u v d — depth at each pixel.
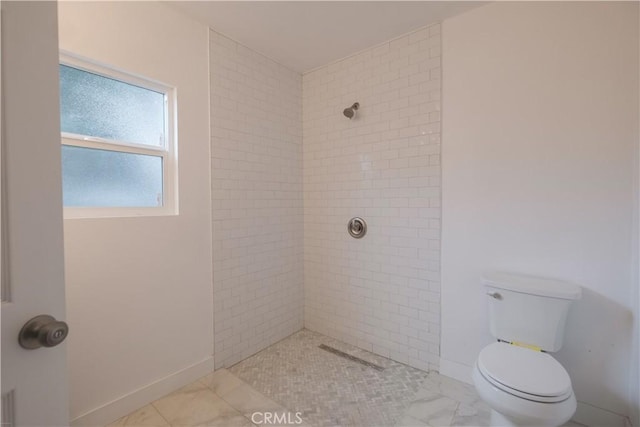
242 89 2.08
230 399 1.68
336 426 1.47
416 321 2.00
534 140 1.57
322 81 2.41
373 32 1.95
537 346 1.44
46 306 0.60
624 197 1.37
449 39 1.81
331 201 2.40
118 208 1.57
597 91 1.42
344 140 2.30
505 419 1.20
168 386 1.72
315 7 1.70
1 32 0.55
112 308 1.50
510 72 1.63
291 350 2.24
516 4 1.60
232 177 2.03
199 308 1.87
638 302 1.32
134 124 1.64
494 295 1.54
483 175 1.72
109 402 1.49
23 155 0.57
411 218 1.99
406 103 1.99
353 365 2.03
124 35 1.51
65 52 1.35
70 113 1.41
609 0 1.38
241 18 1.81
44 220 0.60
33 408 0.58
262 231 2.24
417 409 1.58
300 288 2.57
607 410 1.43
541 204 1.56
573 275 1.49
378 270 2.16
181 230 1.77
